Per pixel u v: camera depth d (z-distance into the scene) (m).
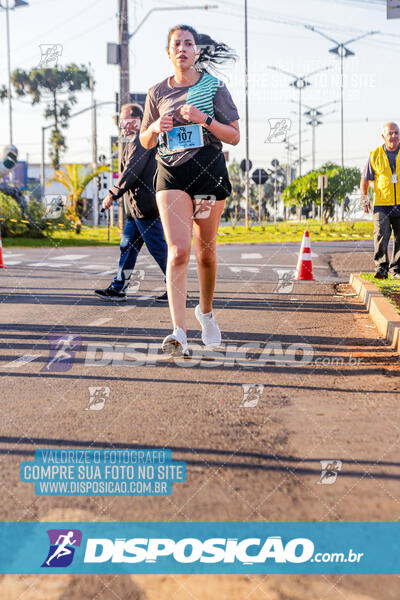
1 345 4.41
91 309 6.15
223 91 3.67
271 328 5.09
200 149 3.63
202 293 4.19
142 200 6.12
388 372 3.62
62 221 24.66
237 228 29.66
